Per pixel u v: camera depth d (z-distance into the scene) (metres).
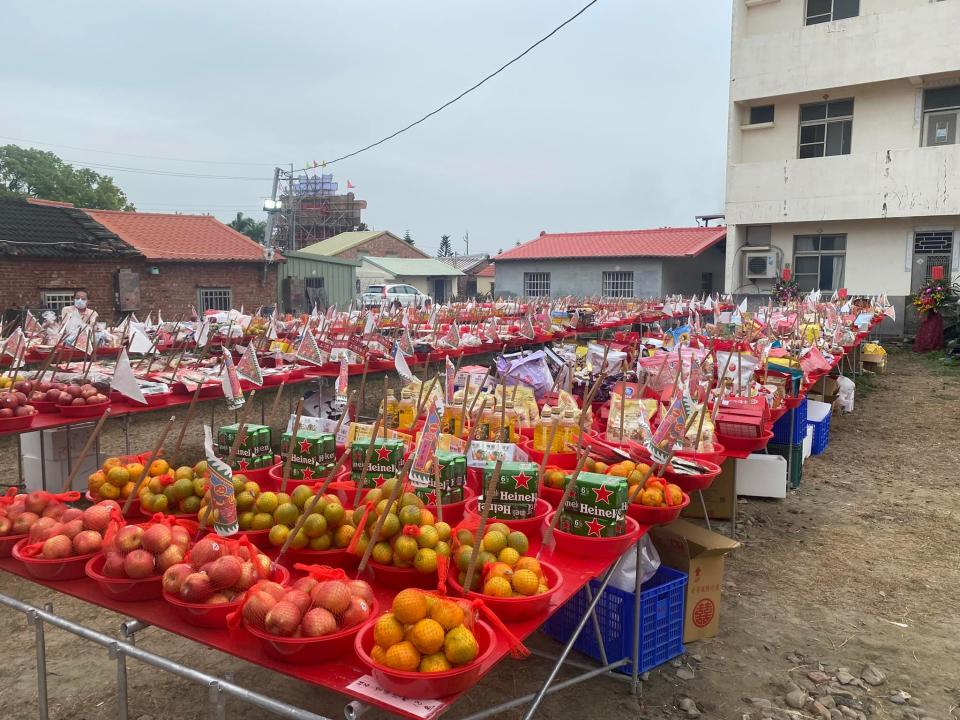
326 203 47.34
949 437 8.89
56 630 4.07
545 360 5.91
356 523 2.66
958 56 16.50
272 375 7.09
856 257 18.41
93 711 3.29
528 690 3.47
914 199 17.09
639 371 5.68
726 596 4.54
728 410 5.03
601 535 2.86
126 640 2.52
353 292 25.33
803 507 6.27
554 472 3.45
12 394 5.02
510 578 2.39
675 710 3.36
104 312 16.84
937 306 15.41
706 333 9.01
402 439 3.88
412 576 2.50
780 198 18.84
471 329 10.98
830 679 3.62
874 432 9.19
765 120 19.44
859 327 12.77
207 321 8.31
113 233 18.06
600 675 3.61
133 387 4.91
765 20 19.08
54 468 5.93
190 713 3.30
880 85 17.84
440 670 1.91
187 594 2.24
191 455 7.84
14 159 34.78
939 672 3.71
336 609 2.10
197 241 20.64
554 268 28.17
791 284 18.78
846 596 4.57
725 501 5.75
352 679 2.02
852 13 18.08
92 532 2.68
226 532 2.64
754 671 3.69
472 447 3.47
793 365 6.64
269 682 3.57
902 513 6.14
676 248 26.30
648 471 3.31
